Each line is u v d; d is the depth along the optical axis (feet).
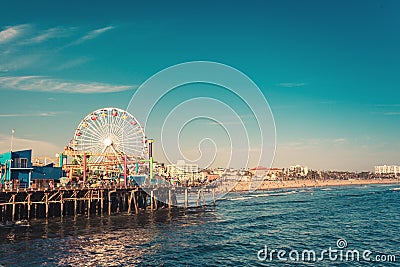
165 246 176.24
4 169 256.32
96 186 280.10
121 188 284.82
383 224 246.27
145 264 147.95
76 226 221.66
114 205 308.60
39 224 226.38
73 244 175.63
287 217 280.51
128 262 150.00
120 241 184.44
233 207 354.13
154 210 310.24
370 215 292.20
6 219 232.12
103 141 326.65
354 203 393.29
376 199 442.91
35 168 280.31
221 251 169.48
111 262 149.48
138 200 319.88
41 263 145.38
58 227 216.95
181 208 331.77
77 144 323.78
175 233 207.51
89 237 191.42
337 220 265.13
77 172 329.31
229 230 220.84
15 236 190.70
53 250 164.25
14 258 151.23
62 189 251.60
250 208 345.51
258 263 151.64
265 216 285.02
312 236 205.36
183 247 175.01
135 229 217.15
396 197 472.44
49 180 278.05
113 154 324.60
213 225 237.66
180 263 149.89
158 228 222.28
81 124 327.06
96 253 161.68
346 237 202.90
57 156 318.24
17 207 247.29
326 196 500.74
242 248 175.52
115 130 330.95
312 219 270.05
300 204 385.50
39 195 252.62
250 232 215.51
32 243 176.14
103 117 330.34
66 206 266.16
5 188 228.43
